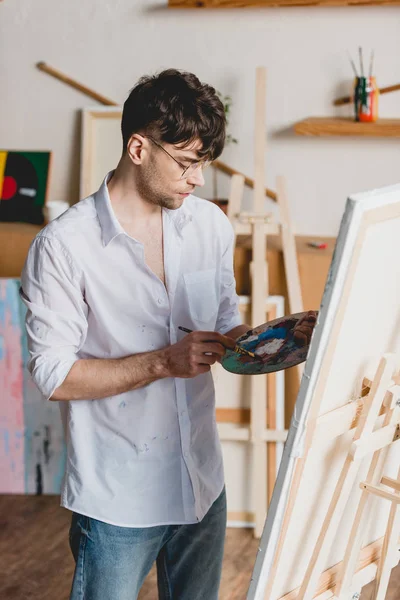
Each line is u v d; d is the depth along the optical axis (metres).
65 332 1.58
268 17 3.06
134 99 1.50
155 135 1.48
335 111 3.11
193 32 3.12
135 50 3.19
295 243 3.11
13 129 3.37
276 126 3.15
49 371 1.57
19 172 3.33
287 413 3.12
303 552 1.39
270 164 3.19
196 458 1.73
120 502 1.66
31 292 1.58
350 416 1.29
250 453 3.04
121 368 1.58
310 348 1.14
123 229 1.60
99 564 1.66
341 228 1.08
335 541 1.47
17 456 3.20
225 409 3.04
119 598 1.68
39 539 2.91
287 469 1.19
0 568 2.73
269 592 1.29
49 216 3.23
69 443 1.68
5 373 3.14
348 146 3.12
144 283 1.61
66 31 3.22
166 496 1.69
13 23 3.25
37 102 3.32
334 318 1.12
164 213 1.64
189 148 1.49
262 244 2.93
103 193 1.58
